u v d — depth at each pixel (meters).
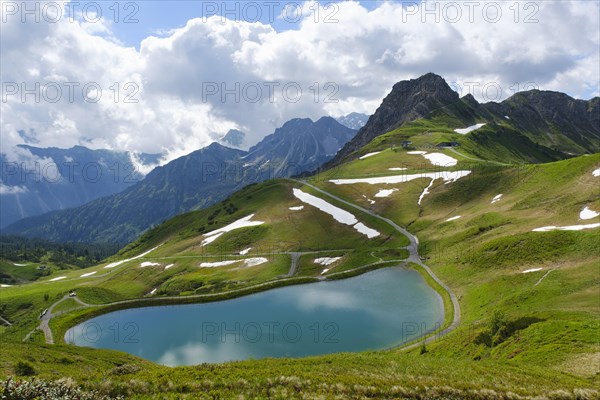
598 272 75.38
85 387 27.55
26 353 52.12
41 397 24.16
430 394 30.06
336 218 182.00
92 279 184.88
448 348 62.75
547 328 52.38
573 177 136.88
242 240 181.25
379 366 41.28
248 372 34.78
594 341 45.94
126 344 90.00
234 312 106.06
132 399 26.97
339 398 27.95
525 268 90.81
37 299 154.50
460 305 90.69
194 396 27.69
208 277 148.38
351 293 110.50
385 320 90.00
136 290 155.12
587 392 32.25
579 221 104.69
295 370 36.97
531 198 137.50
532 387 33.56
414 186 196.38
